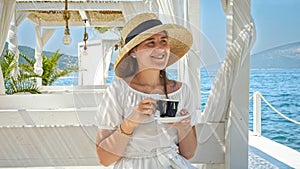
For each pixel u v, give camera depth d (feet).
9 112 9.37
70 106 12.41
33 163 8.93
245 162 8.98
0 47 15.17
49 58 28.91
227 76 8.76
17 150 8.93
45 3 22.50
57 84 27.94
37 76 23.98
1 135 8.91
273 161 15.05
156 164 5.88
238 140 9.00
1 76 14.30
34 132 8.92
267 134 63.16
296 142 61.67
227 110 9.06
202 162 9.19
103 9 22.13
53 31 30.17
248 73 8.93
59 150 8.93
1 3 14.75
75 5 22.06
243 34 8.84
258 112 21.26
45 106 12.46
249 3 8.93
